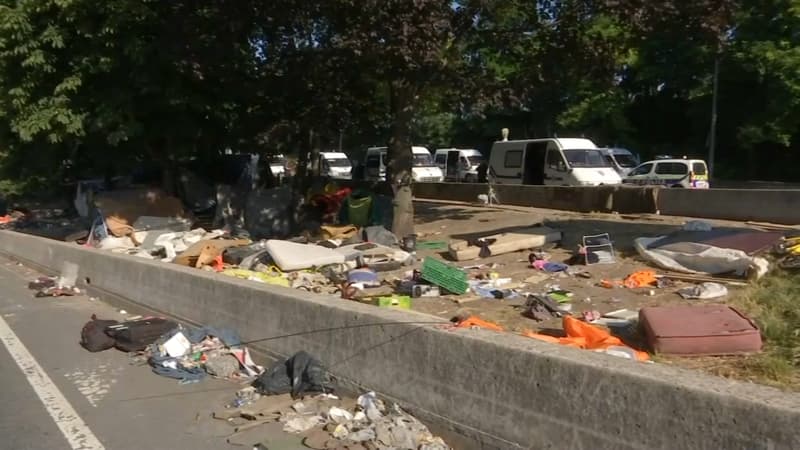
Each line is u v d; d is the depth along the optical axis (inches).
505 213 771.4
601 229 556.4
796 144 1545.3
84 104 700.7
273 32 641.6
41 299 505.7
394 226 621.3
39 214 1166.3
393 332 232.8
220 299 339.9
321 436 220.2
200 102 714.8
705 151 1670.8
